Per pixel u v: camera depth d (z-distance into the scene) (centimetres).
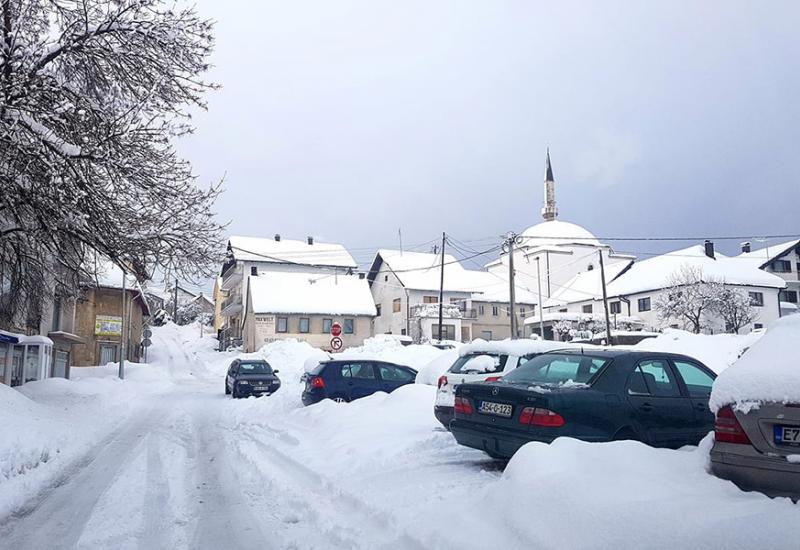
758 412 414
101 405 1695
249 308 5697
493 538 434
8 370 1959
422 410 1034
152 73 1070
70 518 591
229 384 2373
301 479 728
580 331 5259
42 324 2503
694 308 4734
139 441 1110
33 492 698
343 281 6022
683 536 356
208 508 621
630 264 6438
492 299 6425
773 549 326
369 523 533
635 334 4312
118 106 1085
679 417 688
